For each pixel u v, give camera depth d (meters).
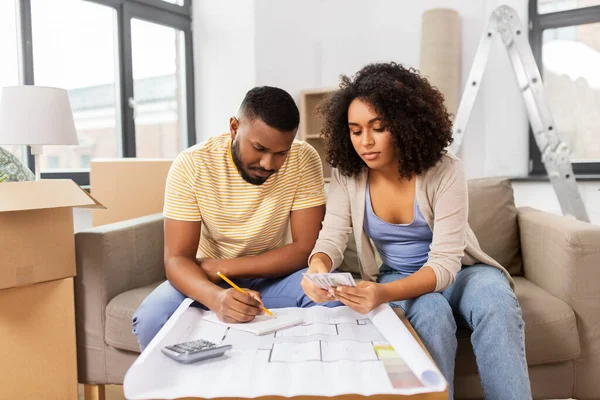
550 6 3.28
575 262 1.48
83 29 2.93
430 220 1.38
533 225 1.77
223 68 3.41
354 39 3.71
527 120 3.24
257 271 1.46
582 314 1.48
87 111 2.97
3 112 1.99
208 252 1.61
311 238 1.52
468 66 3.34
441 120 1.34
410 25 3.52
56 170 2.76
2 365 1.46
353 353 0.93
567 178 2.80
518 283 1.74
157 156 3.39
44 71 2.74
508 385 1.15
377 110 1.27
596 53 3.21
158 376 0.85
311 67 3.74
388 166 1.38
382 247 1.48
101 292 1.62
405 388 0.79
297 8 3.60
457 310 1.33
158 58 3.37
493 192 1.93
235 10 3.32
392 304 1.33
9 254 1.43
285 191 1.51
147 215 2.12
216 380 0.84
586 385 1.48
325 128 1.44
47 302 1.54
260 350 0.96
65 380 1.59
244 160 1.37
